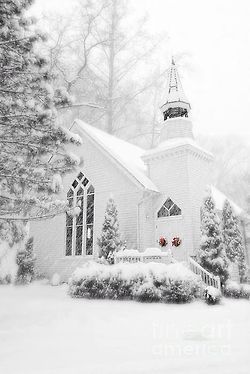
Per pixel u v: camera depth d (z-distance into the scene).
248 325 8.79
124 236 20.98
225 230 24.41
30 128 11.12
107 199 22.39
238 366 4.86
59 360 5.20
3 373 4.46
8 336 7.20
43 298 14.60
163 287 13.38
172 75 26.03
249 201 37.12
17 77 11.19
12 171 11.38
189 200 20.77
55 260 24.03
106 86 44.03
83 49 41.72
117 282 14.30
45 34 11.51
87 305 12.34
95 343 6.49
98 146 23.42
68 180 24.80
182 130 23.62
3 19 10.67
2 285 22.36
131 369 4.64
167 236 21.03
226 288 16.08
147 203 21.48
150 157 23.06
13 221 12.65
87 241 22.88
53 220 25.02
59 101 11.77
